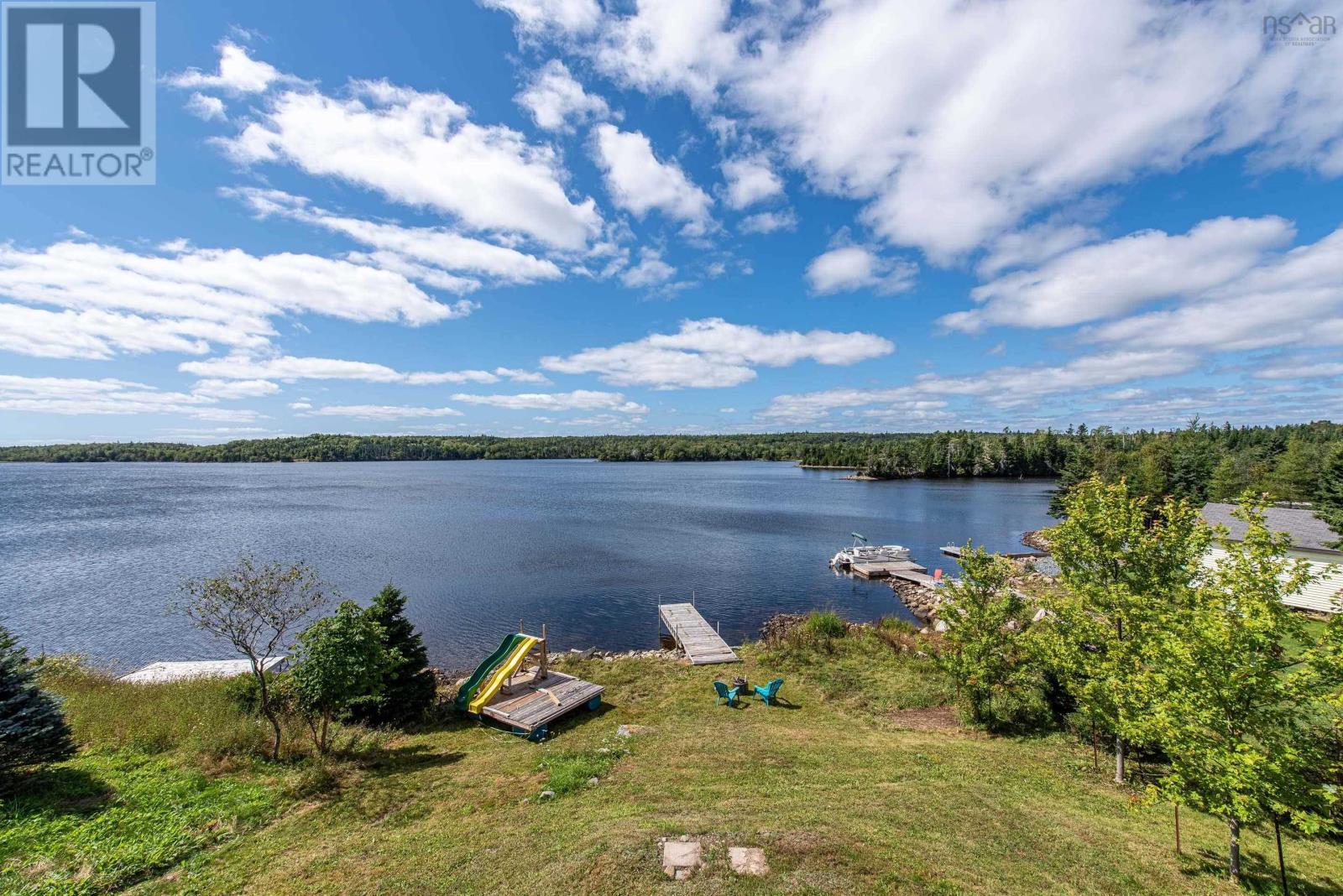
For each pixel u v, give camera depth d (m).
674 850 7.67
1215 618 7.57
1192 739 7.58
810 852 7.68
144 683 15.72
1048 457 125.19
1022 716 14.20
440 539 49.72
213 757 10.84
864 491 99.25
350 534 51.22
